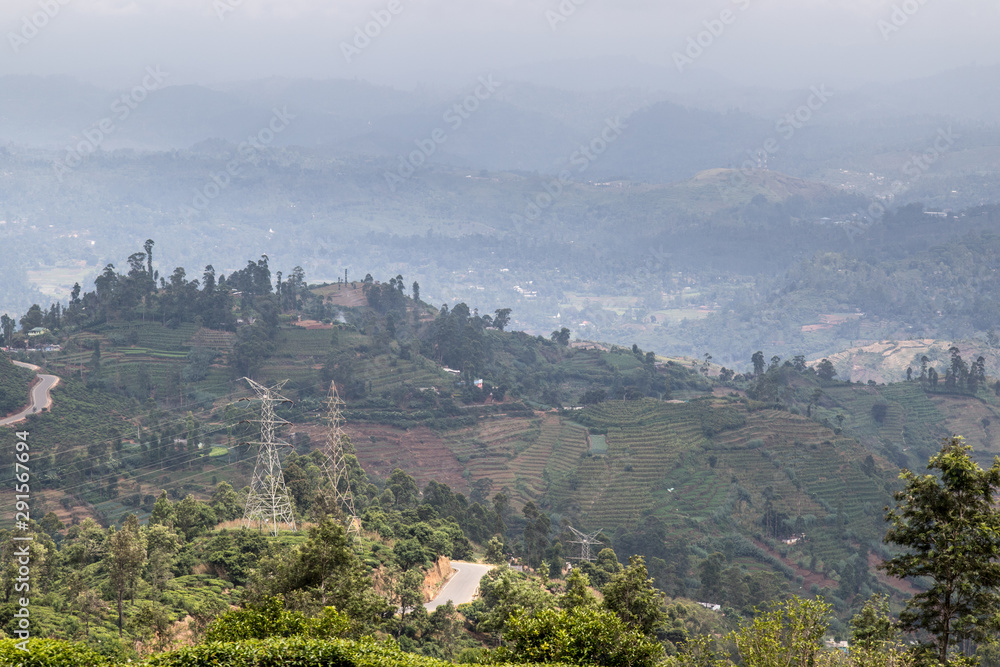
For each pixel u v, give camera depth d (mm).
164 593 75500
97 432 196625
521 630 51250
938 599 47969
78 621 69625
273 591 55094
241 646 41906
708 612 139250
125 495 173500
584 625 50344
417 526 120750
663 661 51438
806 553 196875
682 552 189250
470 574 118125
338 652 42344
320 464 158250
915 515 47719
